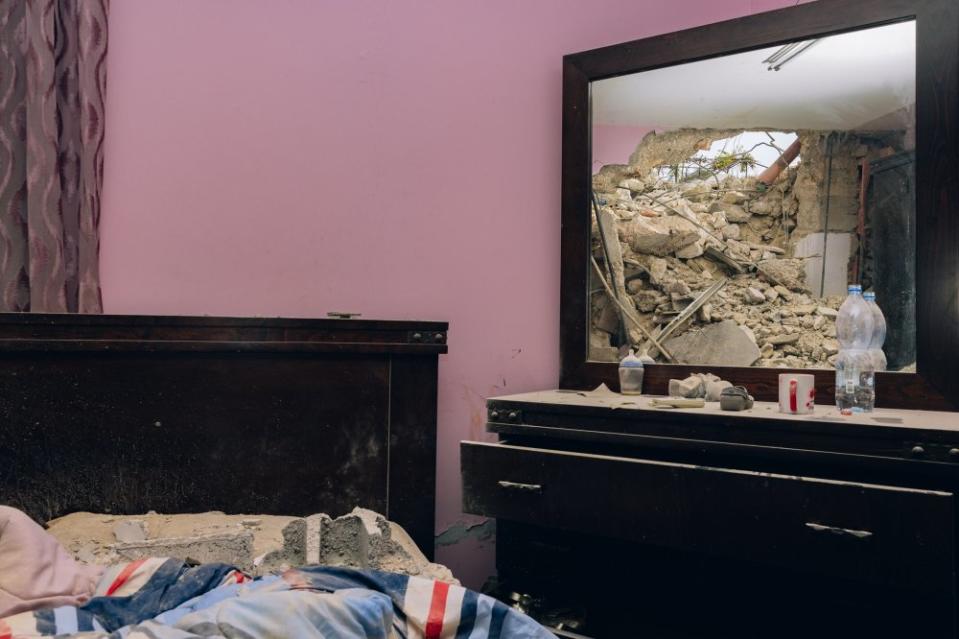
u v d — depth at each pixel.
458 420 2.04
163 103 1.98
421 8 2.04
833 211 1.62
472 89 2.04
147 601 1.05
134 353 1.60
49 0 1.81
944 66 1.49
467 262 2.04
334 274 2.04
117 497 1.59
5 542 1.09
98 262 1.90
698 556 1.42
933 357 1.48
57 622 0.93
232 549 1.41
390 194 2.04
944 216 1.48
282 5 2.03
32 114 1.79
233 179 2.01
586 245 1.89
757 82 1.71
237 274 2.01
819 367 1.61
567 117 1.93
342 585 1.04
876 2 1.56
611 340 1.87
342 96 2.04
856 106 1.60
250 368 1.66
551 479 1.45
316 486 1.69
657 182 1.83
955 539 1.19
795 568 1.21
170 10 1.99
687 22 1.91
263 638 0.83
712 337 1.74
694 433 1.38
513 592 1.61
